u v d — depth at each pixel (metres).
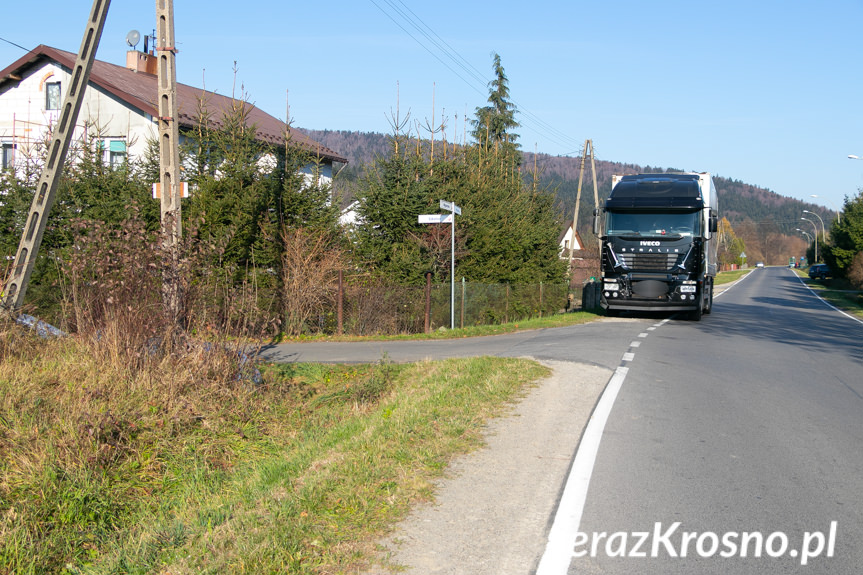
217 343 8.77
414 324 18.50
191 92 28.47
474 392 8.24
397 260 19.84
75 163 17.66
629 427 6.98
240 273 16.28
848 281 65.31
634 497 4.97
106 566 4.41
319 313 17.27
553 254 30.81
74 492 5.52
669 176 21.47
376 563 3.80
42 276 14.38
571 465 5.61
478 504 4.70
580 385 9.07
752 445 6.47
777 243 181.62
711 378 10.21
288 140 19.67
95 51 11.54
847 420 7.67
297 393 9.70
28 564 4.64
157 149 18.64
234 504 5.08
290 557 3.85
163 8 10.82
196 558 4.04
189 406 7.72
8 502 5.31
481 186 24.34
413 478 5.13
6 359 8.32
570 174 185.88
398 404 7.92
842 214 67.31
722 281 81.25
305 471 5.56
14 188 16.59
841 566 3.97
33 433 6.26
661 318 22.27
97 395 7.26
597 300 32.09
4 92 26.73
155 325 8.48
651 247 20.06
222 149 17.62
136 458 6.47
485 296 21.27
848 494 5.15
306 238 17.59
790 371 11.22
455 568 3.77
